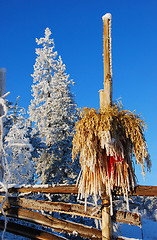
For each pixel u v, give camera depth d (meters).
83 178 2.98
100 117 2.95
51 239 3.11
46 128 14.29
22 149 9.39
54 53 20.23
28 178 9.15
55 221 3.17
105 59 3.26
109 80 3.19
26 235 3.25
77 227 3.05
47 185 3.28
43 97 17.86
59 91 15.09
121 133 2.96
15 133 9.45
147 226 12.20
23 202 3.36
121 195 2.94
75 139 3.06
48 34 21.06
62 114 13.98
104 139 2.81
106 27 3.32
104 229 2.82
